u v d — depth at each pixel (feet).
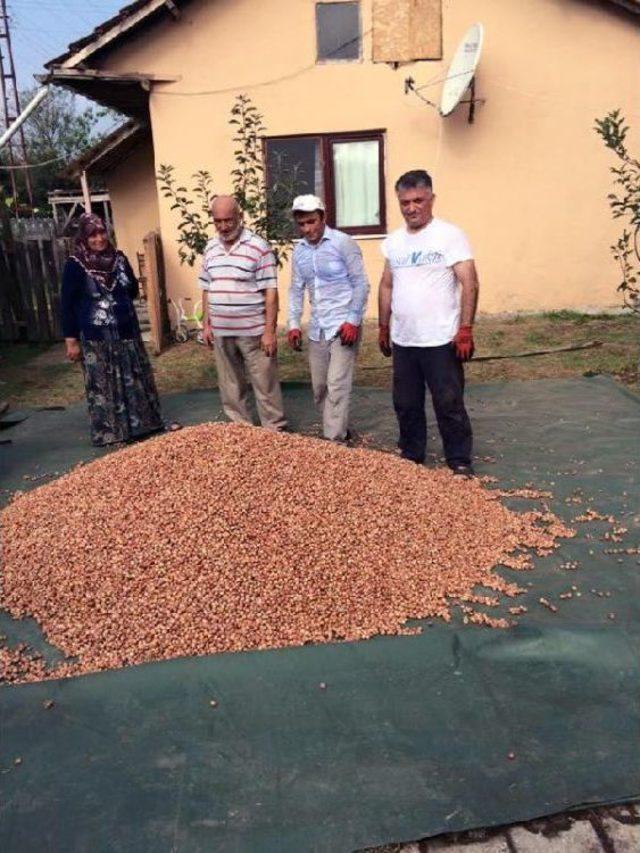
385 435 18.31
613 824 7.24
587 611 10.52
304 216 15.65
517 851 7.02
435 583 11.02
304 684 8.89
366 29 29.60
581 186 30.99
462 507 13.14
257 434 13.44
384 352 16.31
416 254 14.53
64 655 9.91
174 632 9.94
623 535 12.66
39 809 7.38
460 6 29.35
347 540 11.41
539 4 29.27
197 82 30.04
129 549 11.19
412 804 7.31
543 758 7.79
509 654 9.23
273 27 29.58
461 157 30.86
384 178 31.19
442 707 8.51
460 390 15.07
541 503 14.01
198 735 8.21
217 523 11.32
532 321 31.30
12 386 24.91
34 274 31.40
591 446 16.74
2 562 11.82
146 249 28.14
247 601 10.32
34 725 8.42
